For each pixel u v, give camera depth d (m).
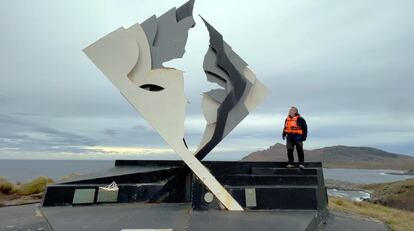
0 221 6.11
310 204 6.99
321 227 6.89
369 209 12.33
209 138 8.94
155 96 7.83
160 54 8.31
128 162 10.12
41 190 11.91
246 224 5.53
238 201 6.95
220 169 9.12
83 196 7.55
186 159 7.39
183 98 7.90
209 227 5.27
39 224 5.83
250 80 9.36
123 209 6.97
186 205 7.53
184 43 8.53
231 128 8.84
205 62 9.08
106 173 8.73
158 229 5.13
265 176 7.56
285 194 7.03
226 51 9.31
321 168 9.02
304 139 9.00
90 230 5.10
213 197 6.92
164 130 7.66
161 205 7.53
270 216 6.27
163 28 8.53
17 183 13.19
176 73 8.00
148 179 8.54
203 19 9.10
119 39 7.96
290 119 9.13
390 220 9.30
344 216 8.98
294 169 8.52
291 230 5.20
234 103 8.93
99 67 7.82
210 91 9.06
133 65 7.90
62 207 7.29
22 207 7.88
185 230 5.09
